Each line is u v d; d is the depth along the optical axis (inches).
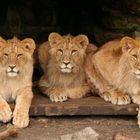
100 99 419.5
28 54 406.0
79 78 431.2
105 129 385.4
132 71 389.1
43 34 612.4
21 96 395.9
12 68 391.9
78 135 340.8
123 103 399.5
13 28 609.6
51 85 433.4
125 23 508.7
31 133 370.6
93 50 453.4
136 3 486.9
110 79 416.2
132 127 390.6
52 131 377.4
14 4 611.5
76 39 424.2
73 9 600.4
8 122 383.6
